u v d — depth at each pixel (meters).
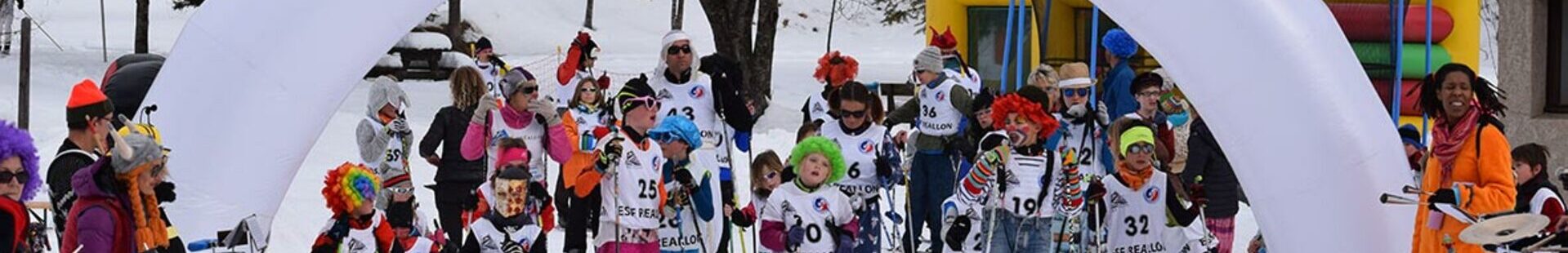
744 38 22.70
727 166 10.70
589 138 10.38
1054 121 9.29
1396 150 8.45
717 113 10.73
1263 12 8.34
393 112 10.62
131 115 10.45
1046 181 9.28
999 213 9.34
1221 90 8.34
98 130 7.60
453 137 10.76
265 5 8.59
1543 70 12.16
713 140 10.71
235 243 7.90
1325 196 8.30
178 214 8.38
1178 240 9.28
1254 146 8.34
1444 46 15.30
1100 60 15.19
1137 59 14.96
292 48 8.52
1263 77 8.28
